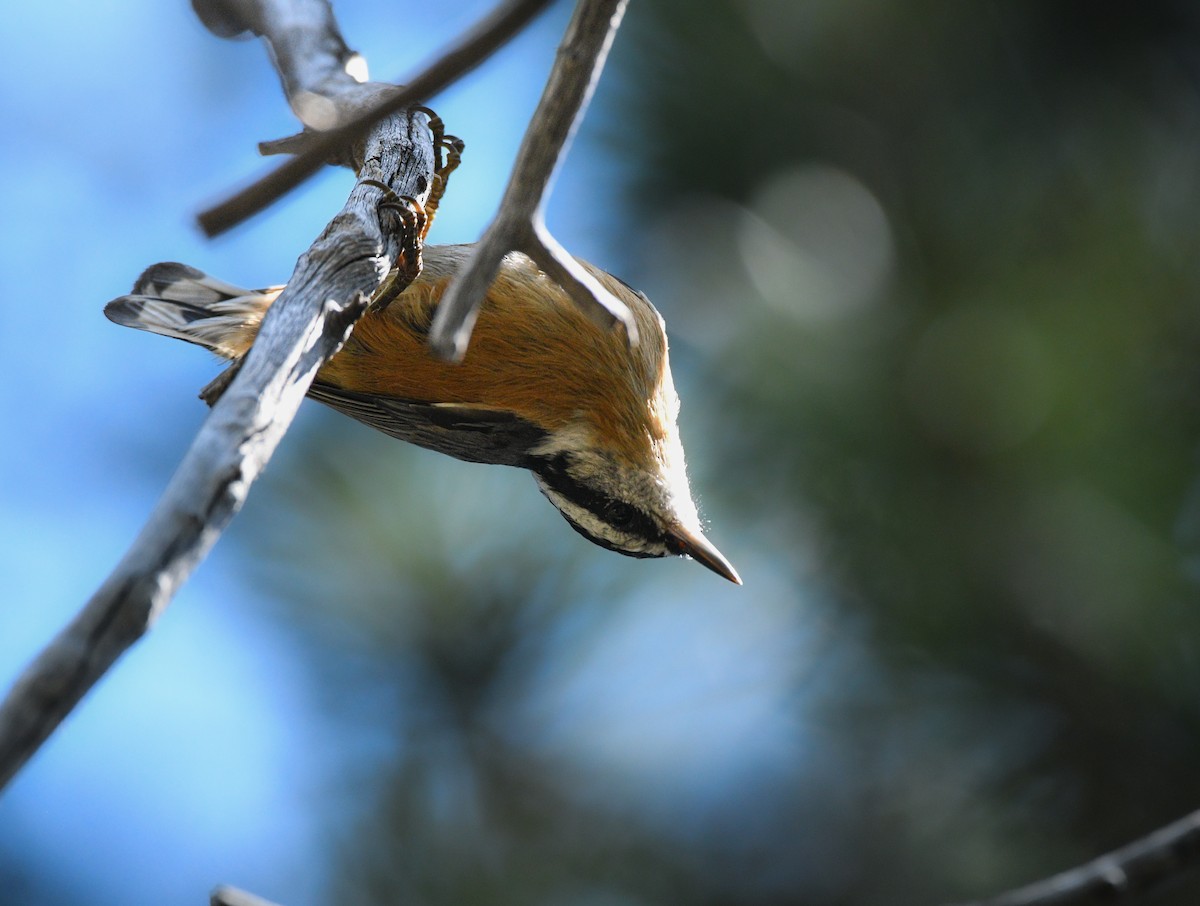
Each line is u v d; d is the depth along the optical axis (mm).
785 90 8906
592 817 8867
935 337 8367
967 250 8531
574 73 3645
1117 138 8625
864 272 8750
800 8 9016
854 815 8828
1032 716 8109
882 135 8969
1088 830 8094
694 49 8961
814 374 8320
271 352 3877
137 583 3072
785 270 8672
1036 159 8734
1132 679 7762
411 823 8539
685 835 9039
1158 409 8070
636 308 7184
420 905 8391
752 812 9094
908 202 8758
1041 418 8117
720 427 8469
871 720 8281
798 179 8914
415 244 5492
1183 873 5020
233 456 3402
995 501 8102
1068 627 7965
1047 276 8430
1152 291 8125
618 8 3645
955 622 8047
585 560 8633
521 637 8562
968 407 8188
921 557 8078
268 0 5797
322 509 8555
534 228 3709
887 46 8883
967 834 8328
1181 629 7746
